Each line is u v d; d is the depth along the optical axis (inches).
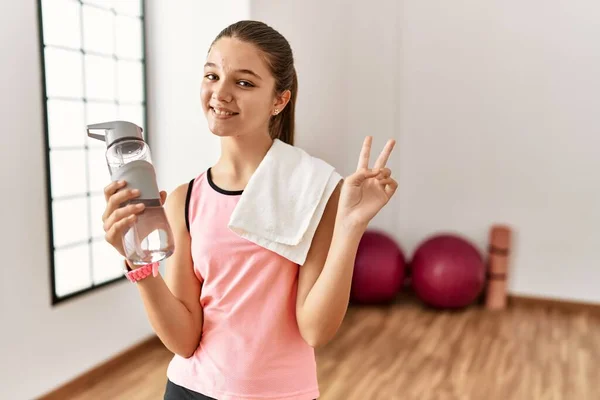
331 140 182.1
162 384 120.6
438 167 188.5
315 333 42.8
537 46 174.9
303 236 43.6
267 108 43.7
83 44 120.4
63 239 117.8
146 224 39.3
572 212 175.8
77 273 121.3
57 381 113.5
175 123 137.7
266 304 44.0
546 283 179.5
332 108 181.5
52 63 113.2
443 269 165.8
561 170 175.8
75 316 117.4
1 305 101.5
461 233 188.1
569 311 175.8
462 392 117.3
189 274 46.8
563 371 128.6
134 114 135.6
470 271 165.8
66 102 116.7
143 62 136.7
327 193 44.4
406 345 143.6
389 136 191.9
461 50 182.5
